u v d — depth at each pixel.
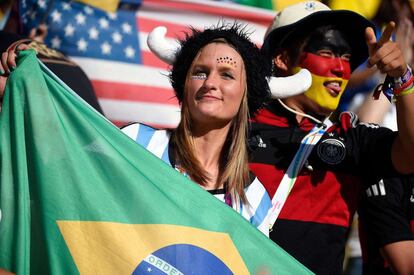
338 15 14.04
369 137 13.54
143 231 10.39
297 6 14.41
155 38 12.74
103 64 18.31
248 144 13.06
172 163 11.62
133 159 10.65
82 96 14.75
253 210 11.61
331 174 13.51
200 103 11.60
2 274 9.09
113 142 10.63
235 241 10.79
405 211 13.40
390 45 12.16
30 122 10.30
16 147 10.15
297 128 13.91
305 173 13.51
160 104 18.47
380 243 13.40
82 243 10.16
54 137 10.31
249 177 11.77
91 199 10.27
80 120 10.48
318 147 13.59
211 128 11.70
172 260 10.43
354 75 18.73
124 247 10.26
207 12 18.94
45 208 10.12
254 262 10.83
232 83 11.70
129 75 18.41
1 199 10.00
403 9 18.75
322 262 13.23
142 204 10.45
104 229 10.24
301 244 13.23
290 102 14.09
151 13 18.67
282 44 14.45
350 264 18.33
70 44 18.23
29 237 9.99
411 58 18.70
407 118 12.43
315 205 13.41
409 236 13.33
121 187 10.43
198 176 11.53
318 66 14.04
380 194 13.40
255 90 12.18
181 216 10.60
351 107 18.86
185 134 11.65
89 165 10.39
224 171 11.61
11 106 10.36
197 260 10.55
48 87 10.55
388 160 13.24
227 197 11.53
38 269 10.09
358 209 13.91
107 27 18.41
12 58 11.40
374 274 13.87
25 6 18.23
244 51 12.02
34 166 10.20
